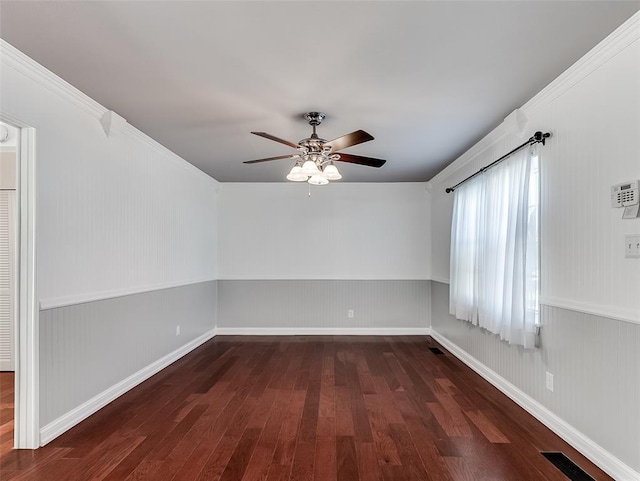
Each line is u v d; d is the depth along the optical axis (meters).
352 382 3.90
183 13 1.92
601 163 2.32
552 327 2.81
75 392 2.91
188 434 2.73
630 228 2.10
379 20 1.98
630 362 2.10
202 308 5.75
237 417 3.02
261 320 6.36
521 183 3.11
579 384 2.51
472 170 4.40
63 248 2.79
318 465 2.32
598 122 2.34
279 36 2.12
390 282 6.35
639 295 2.04
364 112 3.22
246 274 6.40
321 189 6.39
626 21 1.99
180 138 3.96
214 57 2.35
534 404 3.04
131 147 3.73
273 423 2.91
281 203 6.41
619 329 2.18
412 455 2.44
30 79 2.47
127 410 3.17
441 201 5.74
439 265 5.83
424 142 4.08
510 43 2.19
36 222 2.53
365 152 4.50
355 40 2.16
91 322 3.11
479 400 3.39
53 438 2.65
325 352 5.17
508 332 3.20
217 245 6.40
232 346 5.52
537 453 2.47
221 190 6.39
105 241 3.31
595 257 2.37
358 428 2.83
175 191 4.79
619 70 2.17
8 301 4.23
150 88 2.78
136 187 3.83
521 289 3.07
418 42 2.18
